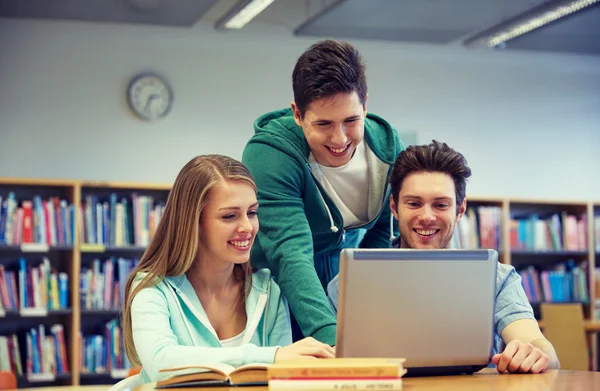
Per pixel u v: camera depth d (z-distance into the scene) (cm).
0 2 598
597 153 791
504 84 769
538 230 743
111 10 625
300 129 235
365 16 653
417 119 741
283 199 227
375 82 733
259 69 698
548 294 749
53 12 627
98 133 657
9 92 641
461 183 217
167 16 643
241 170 212
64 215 603
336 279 230
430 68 748
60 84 652
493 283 179
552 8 614
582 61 793
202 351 177
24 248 588
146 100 664
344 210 245
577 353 606
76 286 596
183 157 674
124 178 661
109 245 610
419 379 170
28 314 588
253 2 606
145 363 190
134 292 207
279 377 144
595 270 757
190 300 211
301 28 683
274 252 222
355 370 144
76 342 593
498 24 663
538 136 776
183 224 209
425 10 647
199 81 683
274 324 222
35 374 591
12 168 638
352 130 216
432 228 214
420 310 172
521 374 182
